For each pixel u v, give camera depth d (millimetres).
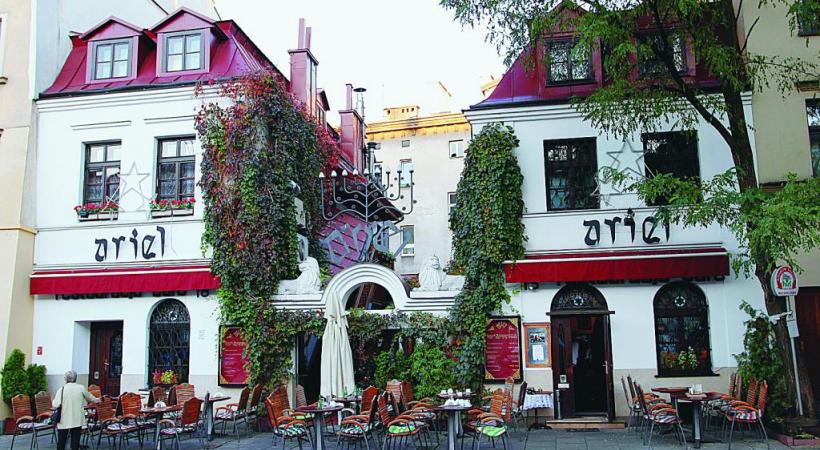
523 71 16344
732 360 14375
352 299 17766
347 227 21844
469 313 14742
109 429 12383
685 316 14867
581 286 15141
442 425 14211
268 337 15195
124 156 16938
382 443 12219
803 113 15133
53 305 16734
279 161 16438
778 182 14844
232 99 16266
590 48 12406
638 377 14602
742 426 13516
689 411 13938
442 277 15344
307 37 20312
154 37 18203
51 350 16562
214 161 16062
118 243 16594
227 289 15555
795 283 12477
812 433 12078
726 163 15141
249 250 15562
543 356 14836
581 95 15664
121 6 20578
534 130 15758
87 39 17984
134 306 16375
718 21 14141
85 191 17203
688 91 13023
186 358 16172
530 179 15609
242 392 13898
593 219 15344
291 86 19828
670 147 15547
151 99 16859
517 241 15195
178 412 13812
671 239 15023
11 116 17188
